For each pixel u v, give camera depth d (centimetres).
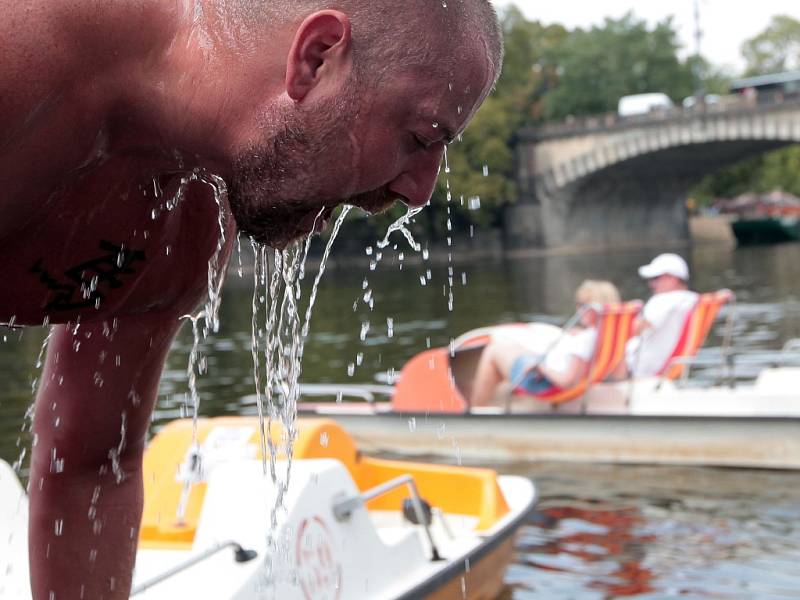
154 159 173
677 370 927
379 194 167
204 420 495
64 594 217
